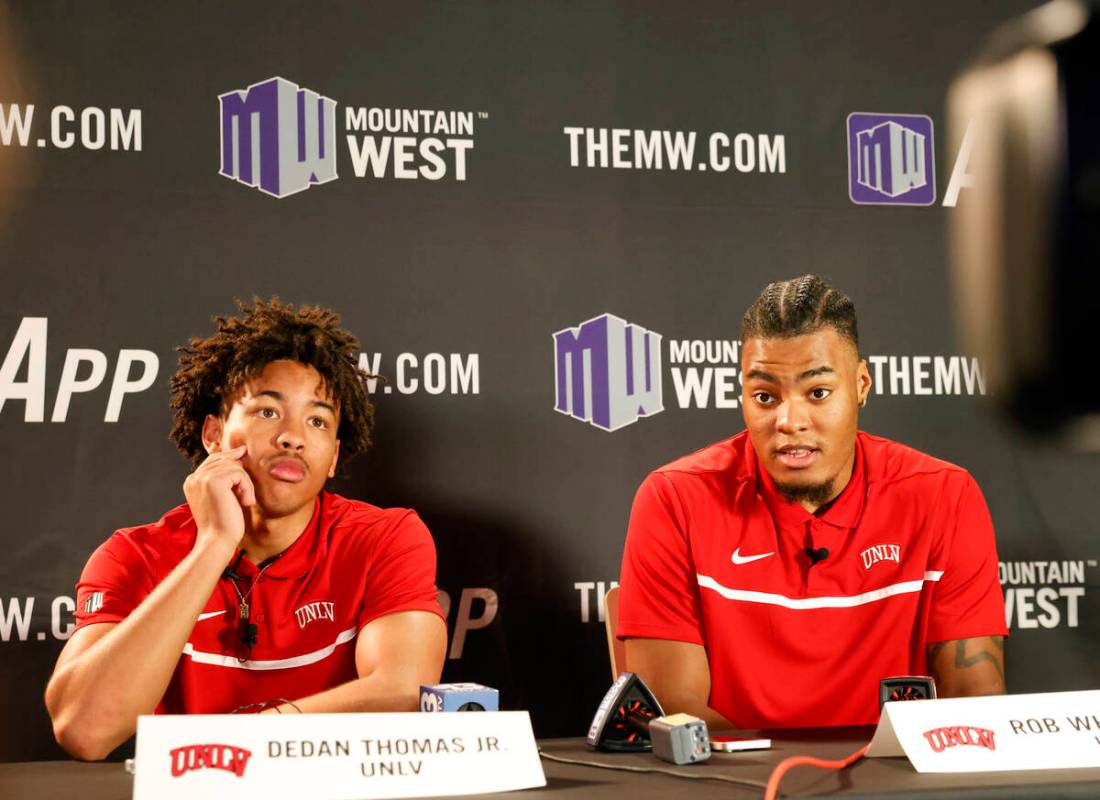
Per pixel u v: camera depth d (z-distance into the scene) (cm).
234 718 98
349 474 210
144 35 208
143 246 206
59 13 205
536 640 215
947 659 192
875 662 192
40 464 201
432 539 195
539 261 220
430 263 216
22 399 201
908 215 231
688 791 99
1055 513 229
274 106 212
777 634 192
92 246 204
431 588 184
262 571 181
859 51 232
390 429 212
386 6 217
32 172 203
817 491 193
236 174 210
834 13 232
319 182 213
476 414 216
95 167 205
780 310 195
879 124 232
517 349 218
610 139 224
